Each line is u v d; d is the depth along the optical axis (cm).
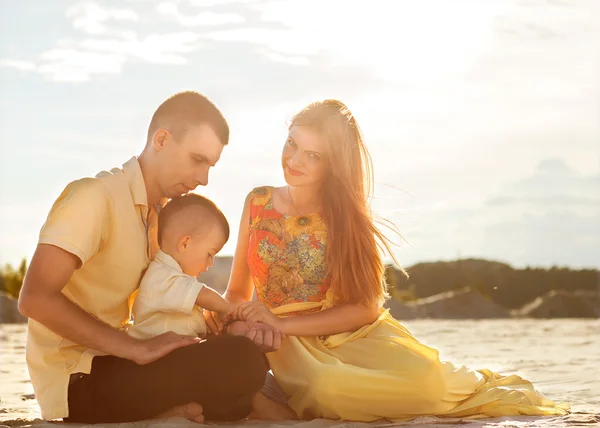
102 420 331
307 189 403
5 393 500
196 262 353
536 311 1986
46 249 319
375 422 351
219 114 351
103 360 331
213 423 335
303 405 354
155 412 331
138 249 340
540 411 372
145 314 343
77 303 336
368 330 380
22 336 1126
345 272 385
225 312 355
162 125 345
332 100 403
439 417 360
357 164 397
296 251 399
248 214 416
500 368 614
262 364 329
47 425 322
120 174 340
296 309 388
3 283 1844
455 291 2027
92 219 324
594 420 346
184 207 352
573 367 623
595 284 2119
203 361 323
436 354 363
